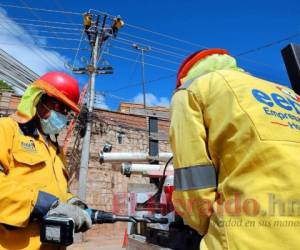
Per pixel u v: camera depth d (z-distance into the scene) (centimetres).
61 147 247
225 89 123
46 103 224
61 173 224
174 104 138
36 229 188
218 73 132
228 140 116
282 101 126
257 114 114
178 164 127
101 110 1933
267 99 122
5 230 183
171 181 296
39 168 199
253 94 121
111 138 1905
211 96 126
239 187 110
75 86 240
